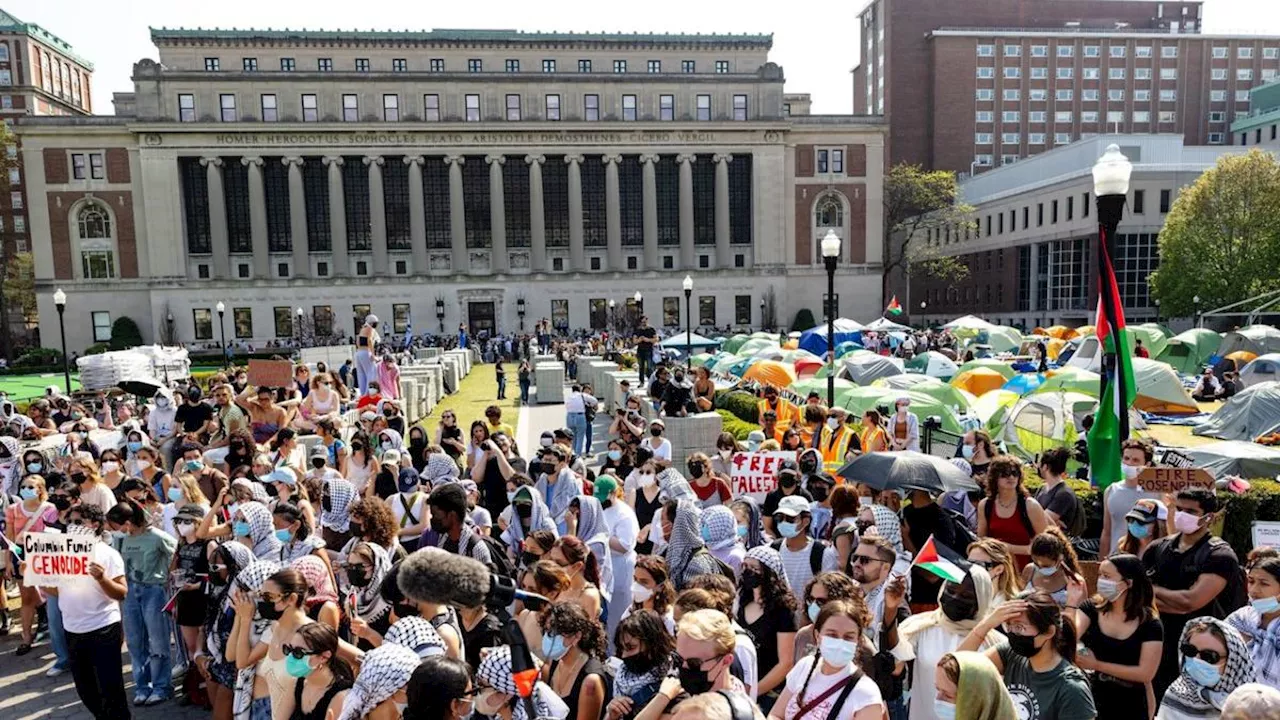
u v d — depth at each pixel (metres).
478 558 7.14
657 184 81.50
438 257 80.06
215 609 7.69
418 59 79.75
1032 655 4.64
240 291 75.38
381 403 16.31
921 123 106.56
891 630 5.36
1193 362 39.81
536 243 78.88
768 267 80.69
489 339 70.88
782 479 9.46
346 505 9.25
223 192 74.94
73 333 74.94
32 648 10.12
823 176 81.88
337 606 6.28
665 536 8.61
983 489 9.92
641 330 29.70
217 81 74.31
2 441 13.61
